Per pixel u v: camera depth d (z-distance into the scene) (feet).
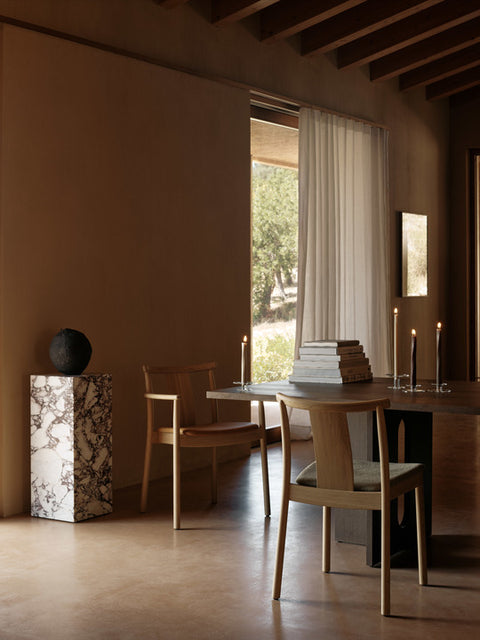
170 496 14.97
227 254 18.48
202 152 17.74
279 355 32.14
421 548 10.24
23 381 13.84
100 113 15.26
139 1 16.26
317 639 8.53
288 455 9.80
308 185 21.04
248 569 10.80
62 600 9.68
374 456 11.05
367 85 24.53
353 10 20.36
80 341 13.33
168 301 16.88
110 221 15.52
